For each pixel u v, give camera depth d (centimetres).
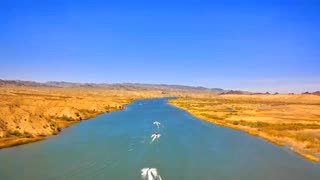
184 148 5850
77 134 7219
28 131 6869
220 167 4666
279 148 5925
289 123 9000
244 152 5616
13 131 6762
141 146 5953
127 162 4838
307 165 4838
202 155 5366
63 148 5722
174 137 6925
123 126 8581
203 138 6869
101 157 5119
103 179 4069
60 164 4688
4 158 5025
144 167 4612
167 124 9112
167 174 4328
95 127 8375
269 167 4694
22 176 4144
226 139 6769
